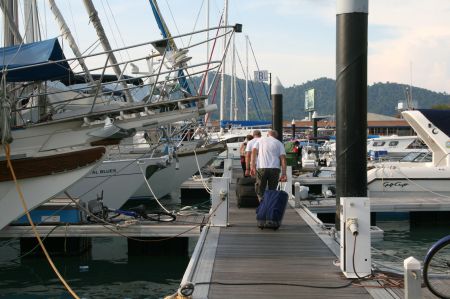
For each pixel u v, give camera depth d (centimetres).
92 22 1227
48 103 999
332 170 2256
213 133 3331
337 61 874
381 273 659
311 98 6519
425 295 579
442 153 1788
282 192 1017
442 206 1516
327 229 988
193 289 561
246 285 622
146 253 1144
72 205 1104
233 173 2377
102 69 1007
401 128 6988
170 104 1012
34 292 913
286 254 793
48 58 901
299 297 574
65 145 941
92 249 1210
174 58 1054
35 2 1248
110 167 1430
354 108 860
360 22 854
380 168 1711
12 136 905
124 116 1042
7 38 1113
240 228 1027
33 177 870
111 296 893
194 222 1139
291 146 2416
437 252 564
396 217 1652
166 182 1848
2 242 1257
